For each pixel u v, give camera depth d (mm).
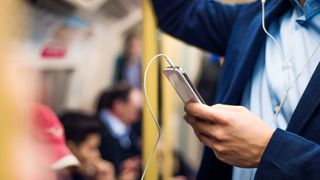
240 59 740
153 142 870
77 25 922
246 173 699
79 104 1051
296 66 640
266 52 698
